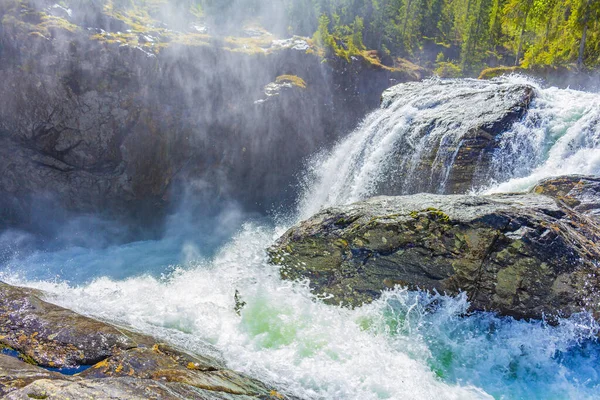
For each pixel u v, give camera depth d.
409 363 4.89
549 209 5.66
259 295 6.05
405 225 5.59
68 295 5.83
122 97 18.14
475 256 5.27
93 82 17.69
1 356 3.43
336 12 37.94
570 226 5.46
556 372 4.75
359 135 14.70
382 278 5.77
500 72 26.97
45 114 17.52
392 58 36.03
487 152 9.05
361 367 4.75
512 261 5.10
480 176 9.05
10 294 4.81
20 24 16.98
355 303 5.91
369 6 38.38
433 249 5.46
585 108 9.12
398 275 5.68
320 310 5.86
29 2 18.33
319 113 22.16
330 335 5.34
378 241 5.73
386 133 11.77
